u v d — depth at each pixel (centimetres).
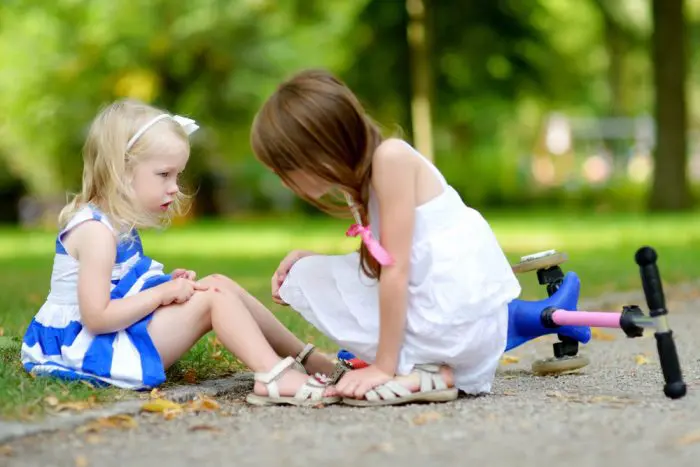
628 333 462
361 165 438
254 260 1431
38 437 387
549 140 3891
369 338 455
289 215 3231
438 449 360
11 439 381
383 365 446
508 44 2838
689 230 1875
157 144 477
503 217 2683
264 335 493
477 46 2812
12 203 3488
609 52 3675
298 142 429
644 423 395
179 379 513
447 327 442
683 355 604
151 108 492
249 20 2856
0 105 2867
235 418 424
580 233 1895
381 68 2856
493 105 3017
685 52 2422
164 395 459
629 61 4206
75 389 446
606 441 367
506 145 3834
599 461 340
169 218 496
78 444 378
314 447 368
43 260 1569
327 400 448
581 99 3628
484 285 449
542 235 1862
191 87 2844
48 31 2828
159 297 466
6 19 2883
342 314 460
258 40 2856
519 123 3878
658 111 2422
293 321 724
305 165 433
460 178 3347
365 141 438
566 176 3772
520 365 599
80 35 2812
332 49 2919
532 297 923
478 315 446
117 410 425
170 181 487
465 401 452
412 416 418
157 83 2830
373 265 448
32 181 3331
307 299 463
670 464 336
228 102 2853
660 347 446
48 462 354
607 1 3206
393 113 2945
